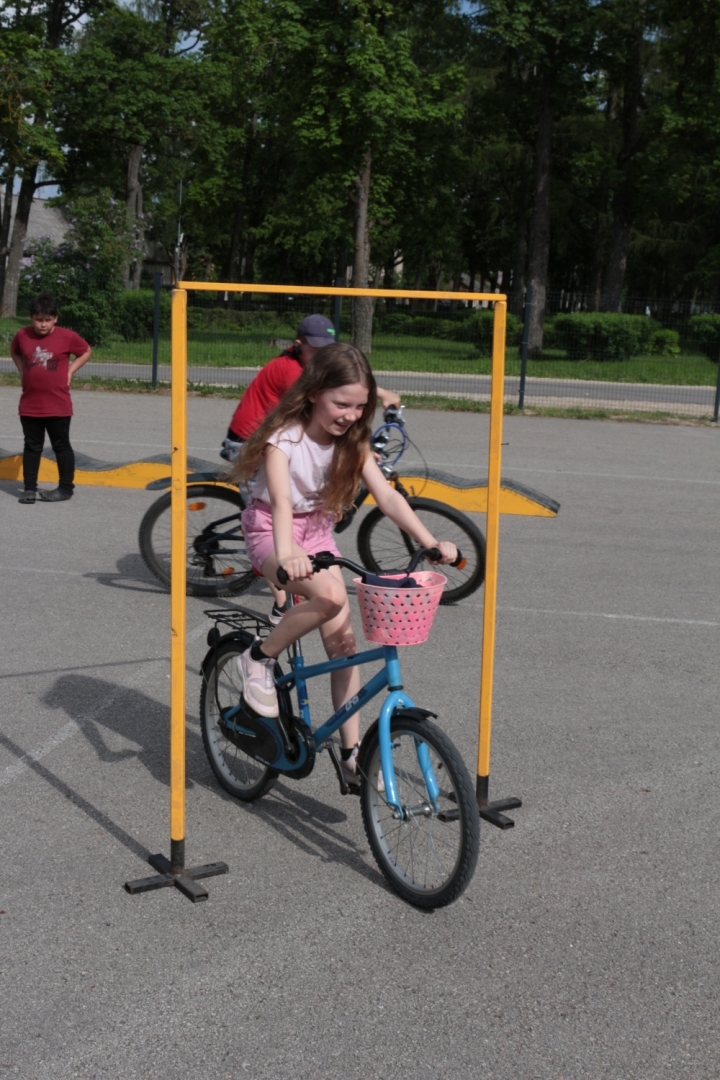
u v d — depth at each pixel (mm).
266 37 30312
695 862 3938
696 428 18703
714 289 47438
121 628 6504
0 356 25172
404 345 22750
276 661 3963
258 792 4258
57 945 3305
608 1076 2785
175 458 3531
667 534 9664
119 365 22891
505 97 36062
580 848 4012
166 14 44500
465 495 9211
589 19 31719
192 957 3264
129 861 3830
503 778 4590
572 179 46375
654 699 5598
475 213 51969
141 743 4867
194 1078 2732
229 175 49062
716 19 32906
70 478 10211
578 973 3232
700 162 37906
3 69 31484
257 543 3930
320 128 29359
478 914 3547
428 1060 2822
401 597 3408
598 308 25562
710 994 3150
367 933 3418
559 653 6285
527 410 19719
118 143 39625
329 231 48594
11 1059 2787
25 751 4727
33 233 68250
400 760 3863
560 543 9164
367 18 29000
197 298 23078
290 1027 2941
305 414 3662
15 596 7090
